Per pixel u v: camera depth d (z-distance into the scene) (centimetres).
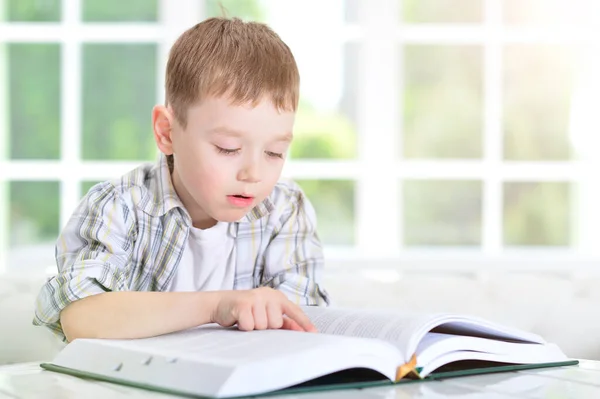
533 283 226
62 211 299
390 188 303
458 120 306
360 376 111
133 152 302
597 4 309
